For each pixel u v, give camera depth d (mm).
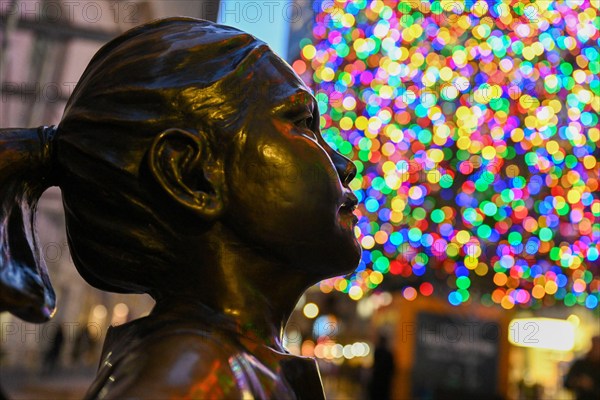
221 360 884
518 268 8969
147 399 777
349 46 7016
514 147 7586
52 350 10141
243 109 1046
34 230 1029
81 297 12008
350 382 14781
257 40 1136
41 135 1059
